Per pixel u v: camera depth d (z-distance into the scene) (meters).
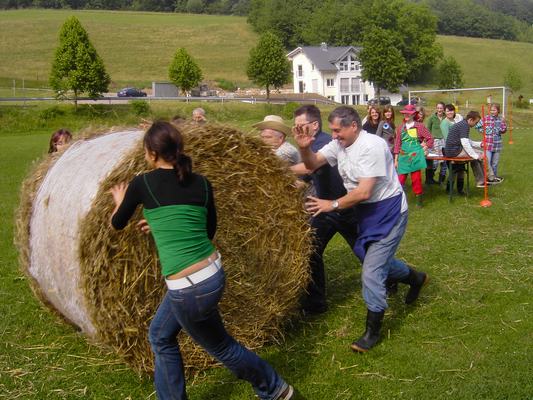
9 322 5.50
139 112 39.12
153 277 4.24
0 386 4.38
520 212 9.16
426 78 81.19
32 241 5.07
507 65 90.38
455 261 6.77
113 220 3.59
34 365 4.68
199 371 4.50
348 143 4.55
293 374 4.44
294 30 101.06
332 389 4.22
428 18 75.38
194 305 3.50
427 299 5.68
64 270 4.46
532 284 5.96
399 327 5.12
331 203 4.58
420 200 9.83
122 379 4.47
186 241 3.49
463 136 9.87
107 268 4.03
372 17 74.62
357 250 4.79
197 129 4.45
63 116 37.62
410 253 7.14
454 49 97.69
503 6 159.00
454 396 4.03
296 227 4.91
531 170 13.49
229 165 4.62
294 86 73.25
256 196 4.78
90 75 41.50
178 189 3.52
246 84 74.12
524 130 28.38
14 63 72.12
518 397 3.96
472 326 5.08
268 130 5.44
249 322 4.83
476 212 9.27
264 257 4.85
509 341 4.77
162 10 137.75
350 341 4.93
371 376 4.36
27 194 5.23
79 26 41.72
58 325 5.44
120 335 4.20
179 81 56.78
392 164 4.66
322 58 70.62
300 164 5.18
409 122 9.70
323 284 5.46
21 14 106.12
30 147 23.41
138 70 75.25
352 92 70.62
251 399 4.13
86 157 4.70
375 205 4.62
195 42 91.44
